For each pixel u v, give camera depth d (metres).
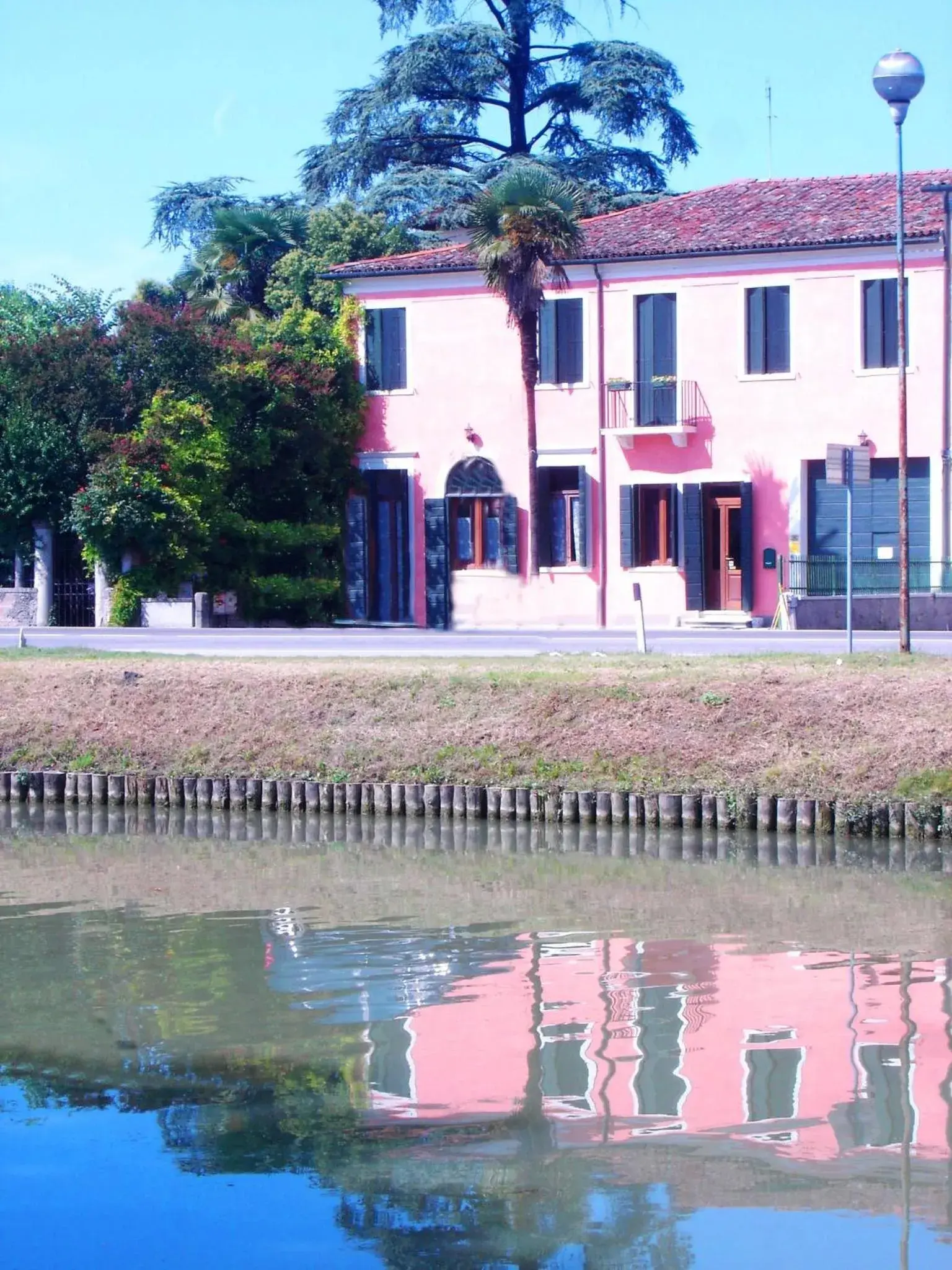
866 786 19.75
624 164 53.94
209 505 36.56
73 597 37.03
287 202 58.22
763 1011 12.09
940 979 12.96
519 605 36.84
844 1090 10.30
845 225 34.59
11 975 13.59
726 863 18.20
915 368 33.62
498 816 21.30
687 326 35.44
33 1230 8.50
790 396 34.69
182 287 46.72
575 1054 11.12
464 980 13.20
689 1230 8.31
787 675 21.95
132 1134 9.77
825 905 15.89
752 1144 9.45
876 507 34.16
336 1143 9.57
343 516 38.94
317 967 13.73
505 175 46.19
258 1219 8.59
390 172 53.56
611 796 20.70
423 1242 8.24
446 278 37.62
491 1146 9.50
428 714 22.98
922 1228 8.27
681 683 22.19
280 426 37.91
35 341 37.94
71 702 25.03
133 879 17.89
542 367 36.75
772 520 34.84
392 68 52.41
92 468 35.59
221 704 24.31
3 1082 10.73
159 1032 11.80
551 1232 8.36
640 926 15.14
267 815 22.22
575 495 36.72
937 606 32.09
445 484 37.84
